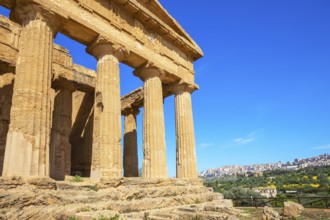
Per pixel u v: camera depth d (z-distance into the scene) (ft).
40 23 41.55
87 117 88.69
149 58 62.39
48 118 39.45
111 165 46.98
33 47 39.83
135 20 61.31
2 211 28.14
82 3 49.44
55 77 70.08
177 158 69.92
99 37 51.21
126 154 87.35
